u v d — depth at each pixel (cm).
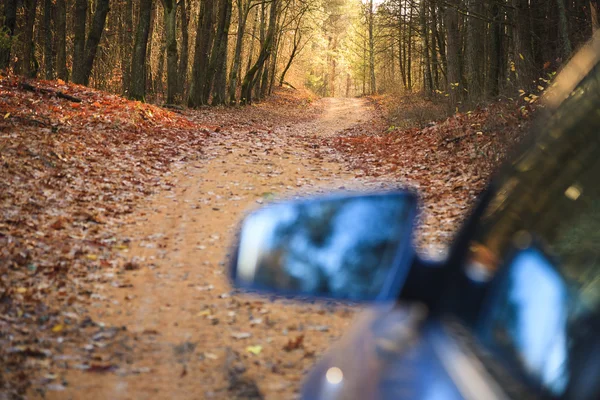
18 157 1123
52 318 581
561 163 120
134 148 1427
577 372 84
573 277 98
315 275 148
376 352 128
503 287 114
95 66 3706
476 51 2381
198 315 600
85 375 477
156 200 1062
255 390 438
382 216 144
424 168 1377
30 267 700
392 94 6159
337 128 3306
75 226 873
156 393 448
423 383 107
